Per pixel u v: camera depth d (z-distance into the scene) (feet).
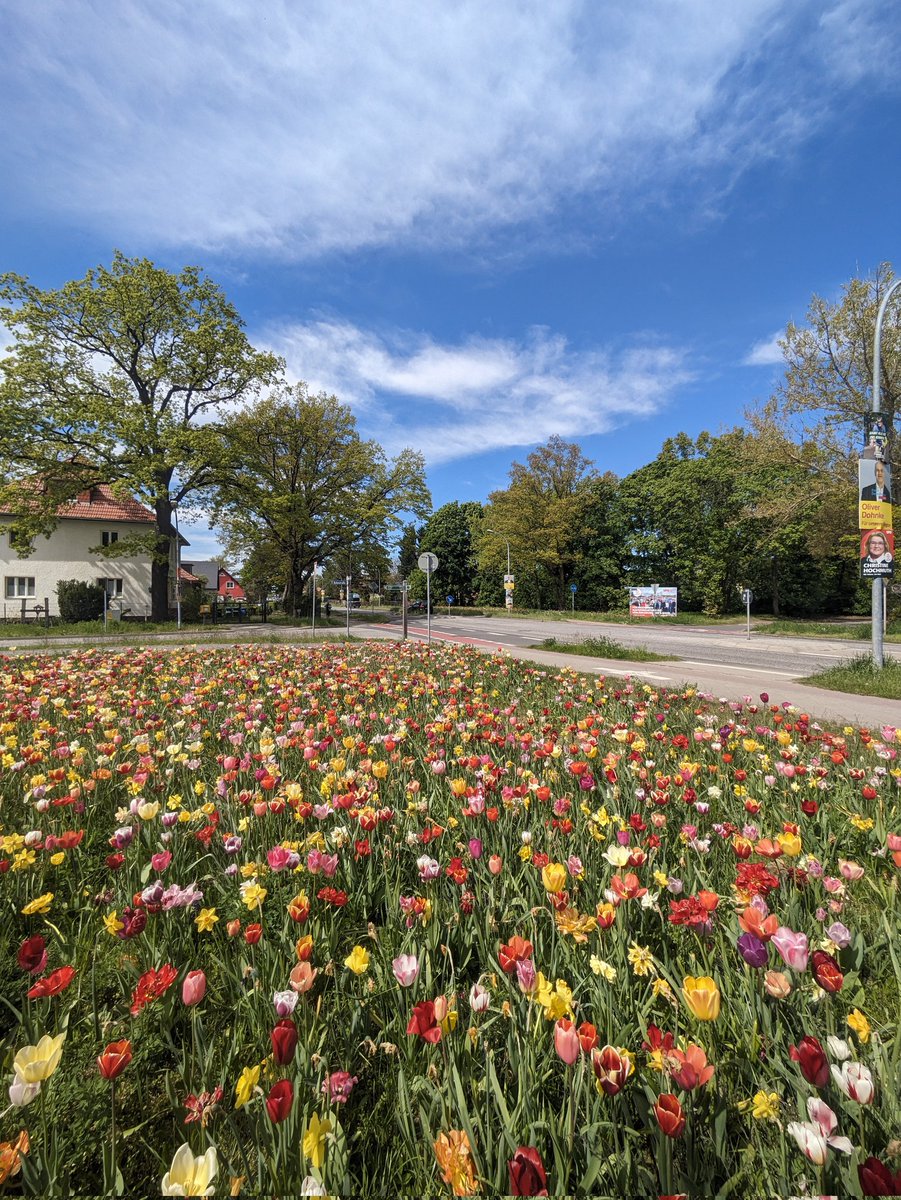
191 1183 3.34
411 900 6.31
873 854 8.91
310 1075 4.63
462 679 25.25
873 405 37.14
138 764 11.98
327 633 80.59
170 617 119.24
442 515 254.68
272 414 129.49
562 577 176.76
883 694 29.30
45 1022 5.69
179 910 7.25
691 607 157.07
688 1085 3.75
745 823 9.92
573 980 5.84
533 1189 3.29
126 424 85.61
